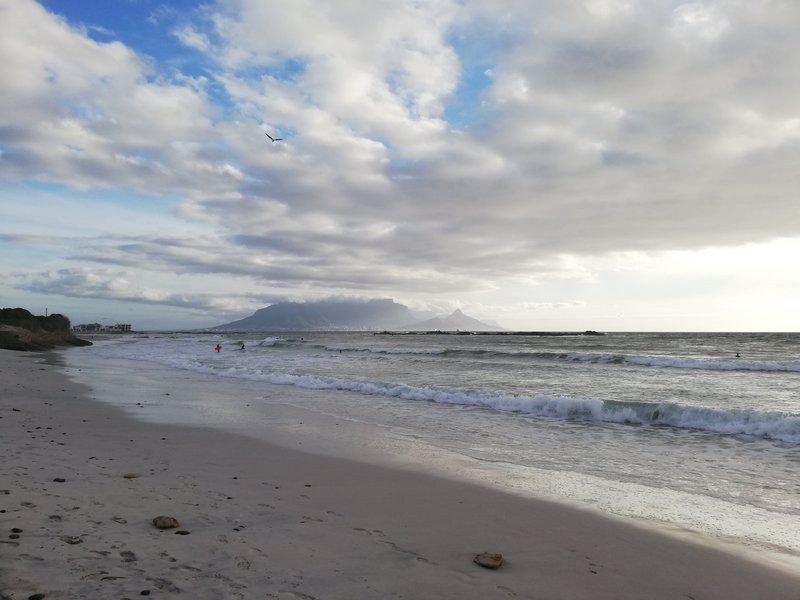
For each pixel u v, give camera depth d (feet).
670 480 26.03
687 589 13.69
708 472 27.71
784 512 21.09
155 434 33.86
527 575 13.92
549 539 17.11
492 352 139.85
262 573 12.42
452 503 21.01
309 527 16.58
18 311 218.59
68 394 53.83
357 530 16.74
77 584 10.64
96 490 18.38
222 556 13.25
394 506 20.15
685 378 78.43
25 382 61.31
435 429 39.73
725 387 67.05
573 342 257.75
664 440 36.40
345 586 12.14
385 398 56.49
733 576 14.70
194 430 36.29
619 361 111.04
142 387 64.34
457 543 16.19
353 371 91.45
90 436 31.32
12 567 11.04
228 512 17.44
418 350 153.28
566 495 22.91
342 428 39.40
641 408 43.55
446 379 77.30
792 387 66.54
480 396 52.95
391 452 31.50
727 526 19.27
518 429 40.04
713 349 168.55
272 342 240.53
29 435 29.55
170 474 22.65
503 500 21.76
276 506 18.84
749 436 37.65
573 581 13.71
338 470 26.30
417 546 15.62
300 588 11.76
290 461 27.91
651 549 16.61
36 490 17.43
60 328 245.86
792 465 29.35
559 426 41.39
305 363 111.04
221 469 24.82
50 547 12.48
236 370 86.22
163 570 11.94
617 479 26.08
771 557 16.28
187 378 77.61
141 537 13.99
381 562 13.99
